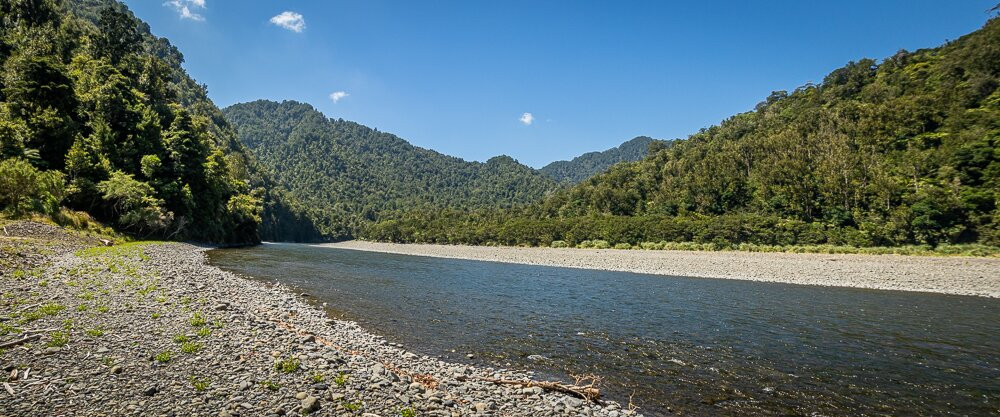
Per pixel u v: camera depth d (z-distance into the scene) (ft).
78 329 37.52
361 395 30.94
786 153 330.75
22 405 23.66
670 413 35.45
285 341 41.27
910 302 93.40
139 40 317.63
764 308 84.12
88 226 144.15
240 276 104.99
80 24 386.73
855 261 170.50
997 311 83.25
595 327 65.41
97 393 26.27
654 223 295.28
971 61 306.35
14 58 208.54
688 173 392.27
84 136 180.96
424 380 37.14
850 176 267.39
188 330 41.06
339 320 62.44
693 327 66.64
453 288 104.99
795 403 38.22
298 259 179.42
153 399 26.45
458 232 445.78
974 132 227.61
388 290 96.63
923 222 198.90
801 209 279.28
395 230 525.34
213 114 630.33
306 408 27.45
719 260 190.49
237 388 29.40
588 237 325.62
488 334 59.52
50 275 63.36
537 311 77.20
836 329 66.49
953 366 49.19
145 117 207.31
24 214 121.08
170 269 86.84
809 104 448.65
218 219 255.70
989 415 36.35
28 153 148.36
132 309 46.85
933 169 231.91
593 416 33.68
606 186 437.17
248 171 549.95
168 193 198.80
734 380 43.62
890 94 347.56
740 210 323.98
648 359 49.96
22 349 31.17
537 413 33.09
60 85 174.29
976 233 190.39
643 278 141.18
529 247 351.25
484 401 34.22
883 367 48.57
